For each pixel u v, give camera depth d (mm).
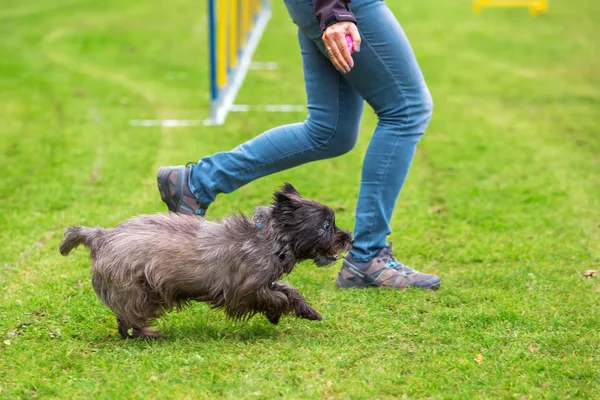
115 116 13422
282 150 6496
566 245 7844
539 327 5832
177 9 26312
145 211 8797
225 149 11383
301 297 5766
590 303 6332
